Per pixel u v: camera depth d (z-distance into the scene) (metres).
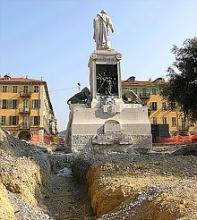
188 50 38.22
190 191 13.41
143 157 25.14
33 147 32.81
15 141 30.89
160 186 15.55
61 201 20.73
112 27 43.97
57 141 66.75
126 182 17.52
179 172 19.64
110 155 27.22
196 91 37.09
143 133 38.62
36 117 93.25
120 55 41.94
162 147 45.78
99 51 42.03
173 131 92.69
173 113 94.25
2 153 22.75
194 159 23.16
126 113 39.50
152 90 96.31
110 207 16.25
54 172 28.25
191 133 91.38
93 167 22.02
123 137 37.81
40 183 22.06
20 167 20.27
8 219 13.71
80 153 33.03
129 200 15.48
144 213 13.07
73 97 42.59
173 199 12.52
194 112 38.12
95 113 39.16
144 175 19.14
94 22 43.91
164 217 11.70
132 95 43.03
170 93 38.94
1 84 94.06
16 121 93.12
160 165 21.34
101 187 17.92
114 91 41.16
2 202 14.60
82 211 18.83
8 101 93.69
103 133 38.31
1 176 18.25
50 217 16.91
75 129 38.12
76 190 23.12
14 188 17.98
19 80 95.00
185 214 11.15
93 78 41.16
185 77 37.69
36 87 94.75
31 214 16.05
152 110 94.50
